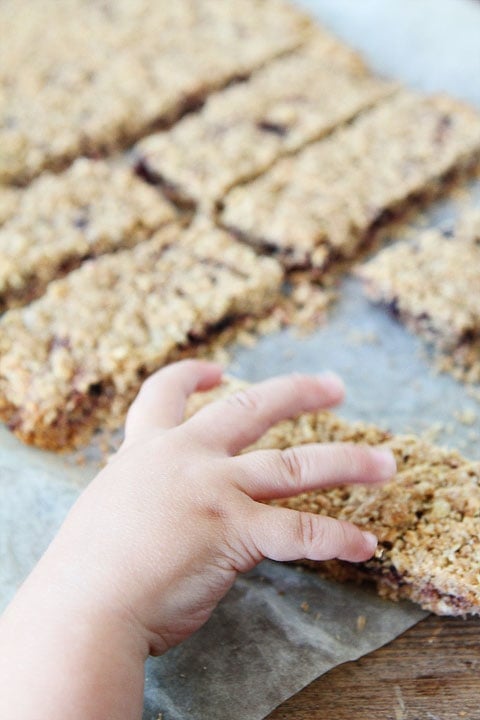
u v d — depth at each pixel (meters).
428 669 0.28
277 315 0.38
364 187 0.41
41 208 0.40
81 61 0.48
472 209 0.42
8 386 0.34
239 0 0.53
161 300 0.36
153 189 0.42
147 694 0.27
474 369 0.36
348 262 0.40
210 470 0.27
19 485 0.32
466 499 0.29
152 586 0.25
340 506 0.29
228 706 0.27
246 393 0.31
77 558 0.26
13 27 0.50
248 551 0.27
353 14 0.51
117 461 0.28
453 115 0.44
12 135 0.44
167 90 0.46
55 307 0.36
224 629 0.29
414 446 0.31
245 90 0.46
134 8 0.52
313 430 0.32
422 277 0.37
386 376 0.36
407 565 0.28
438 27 0.48
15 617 0.25
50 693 0.23
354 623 0.29
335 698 0.27
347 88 0.46
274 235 0.39
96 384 0.34
